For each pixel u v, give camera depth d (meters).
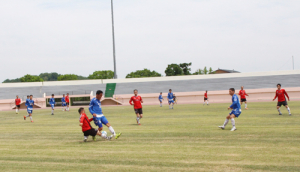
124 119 17.14
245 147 7.55
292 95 40.75
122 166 6.00
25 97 48.38
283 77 47.34
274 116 15.52
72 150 7.84
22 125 15.50
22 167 6.16
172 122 14.28
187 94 43.94
